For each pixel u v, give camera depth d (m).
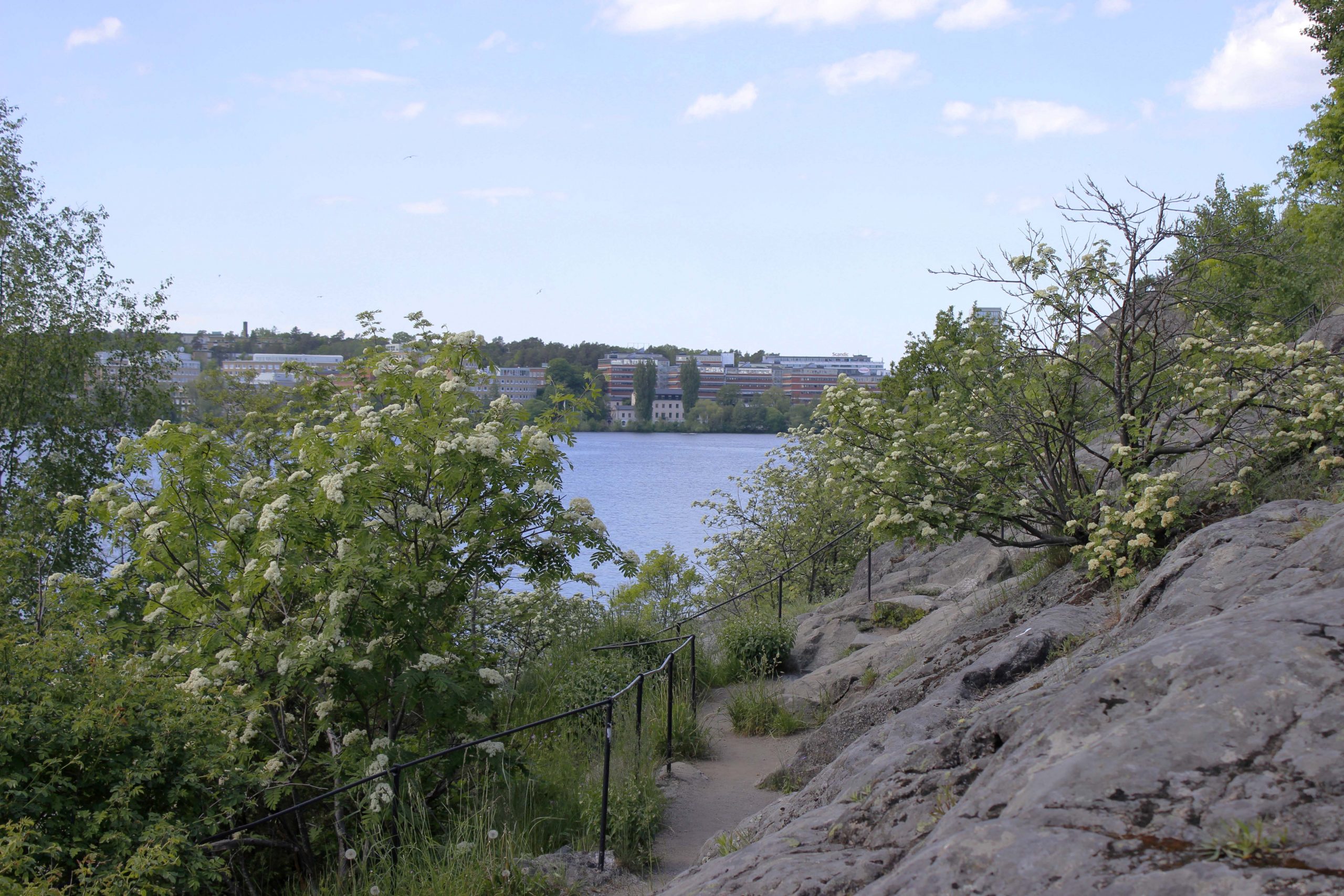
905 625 11.95
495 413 8.26
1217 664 2.60
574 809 7.07
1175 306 8.44
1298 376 7.75
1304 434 7.34
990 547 13.58
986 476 8.51
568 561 7.99
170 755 5.66
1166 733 2.38
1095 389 8.95
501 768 7.27
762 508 17.89
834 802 4.07
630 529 36.44
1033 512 8.95
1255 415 8.40
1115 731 2.49
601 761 8.03
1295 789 2.08
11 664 5.66
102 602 7.50
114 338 24.91
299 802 7.14
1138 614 5.29
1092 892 1.95
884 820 3.36
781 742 9.14
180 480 7.52
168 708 5.85
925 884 2.20
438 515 7.64
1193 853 1.98
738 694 10.04
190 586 7.47
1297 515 5.33
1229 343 8.10
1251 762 2.21
